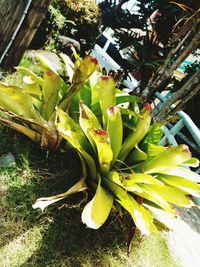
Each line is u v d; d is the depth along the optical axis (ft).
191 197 9.68
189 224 9.25
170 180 7.15
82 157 6.91
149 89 8.57
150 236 7.48
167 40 13.60
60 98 8.04
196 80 8.07
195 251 8.27
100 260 6.49
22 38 10.10
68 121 6.98
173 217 6.59
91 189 7.13
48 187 7.07
